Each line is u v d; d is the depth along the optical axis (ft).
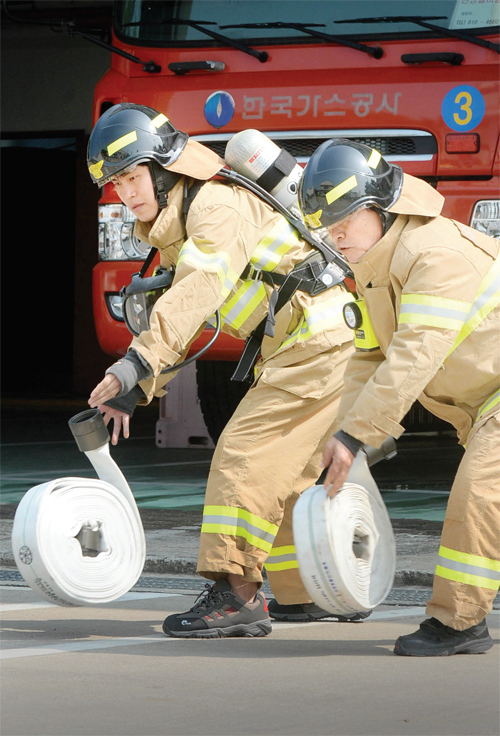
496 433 26.08
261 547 28.58
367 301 26.55
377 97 46.52
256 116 48.06
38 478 57.88
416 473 59.98
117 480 28.50
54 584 27.43
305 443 29.04
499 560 26.17
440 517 44.73
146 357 26.58
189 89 49.14
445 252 25.17
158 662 25.67
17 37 120.16
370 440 25.04
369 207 25.67
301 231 29.19
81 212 120.78
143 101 49.85
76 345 123.44
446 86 45.70
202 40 49.19
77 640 28.07
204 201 28.19
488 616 30.68
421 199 26.02
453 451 71.51
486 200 45.21
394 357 24.97
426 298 24.99
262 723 20.97
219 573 28.91
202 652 26.73
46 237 137.28
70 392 130.62
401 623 30.35
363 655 26.45
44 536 27.25
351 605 25.89
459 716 21.43
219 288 27.35
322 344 29.07
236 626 28.60
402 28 46.42
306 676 24.35
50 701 22.41
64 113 119.75
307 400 28.94
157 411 112.37
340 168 25.53
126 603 32.83
